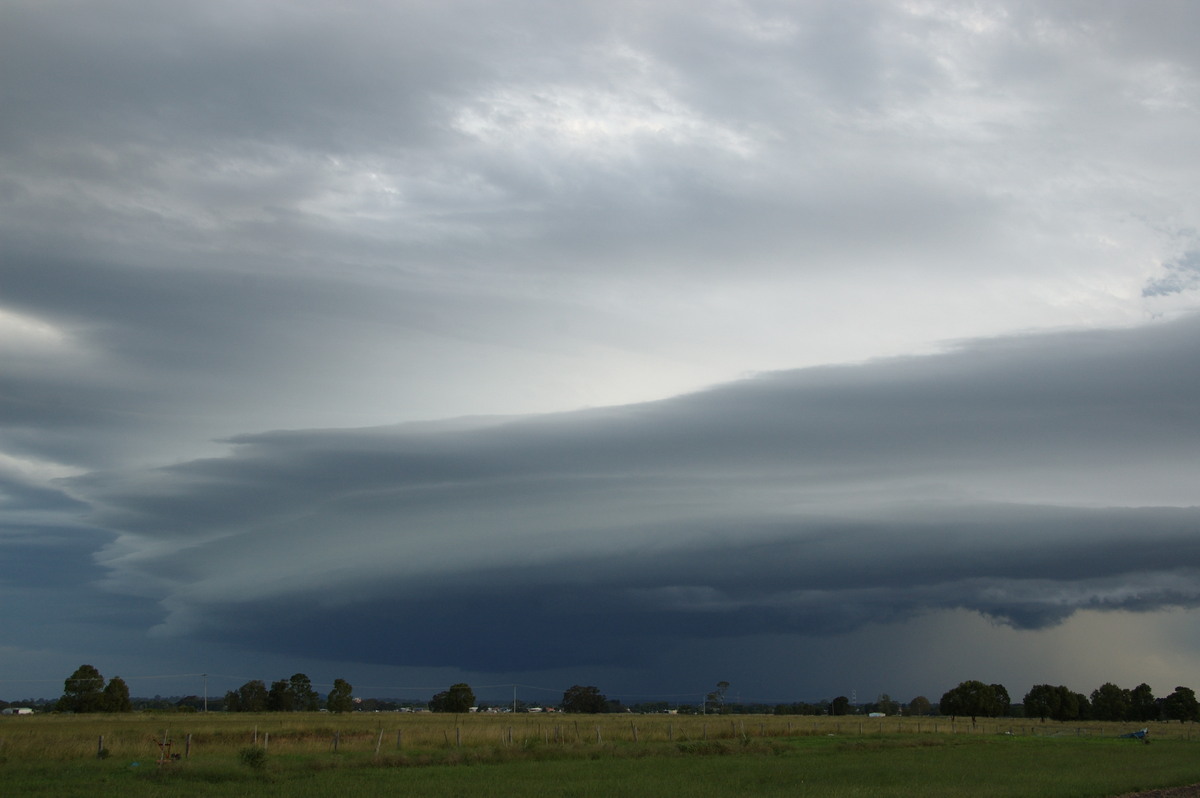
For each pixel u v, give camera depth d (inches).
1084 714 7106.3
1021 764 1801.2
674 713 7401.6
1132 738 3238.2
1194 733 4227.4
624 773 1515.7
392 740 2174.0
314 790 1237.1
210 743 2027.6
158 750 1784.0
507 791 1232.8
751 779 1425.9
